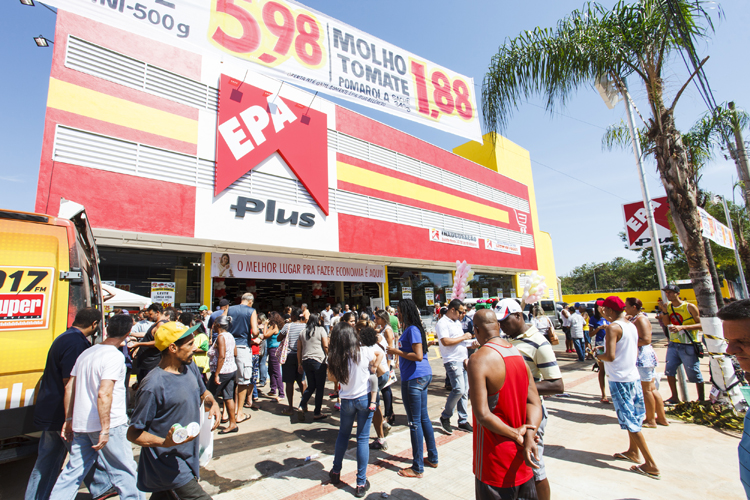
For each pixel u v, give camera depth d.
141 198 8.38
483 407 2.15
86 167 7.74
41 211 7.14
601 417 5.55
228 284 13.41
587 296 37.47
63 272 3.53
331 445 4.81
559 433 4.96
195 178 9.30
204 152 9.52
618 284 66.88
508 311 3.35
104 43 8.30
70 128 7.66
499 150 22.05
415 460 3.82
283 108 11.27
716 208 20.27
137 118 8.56
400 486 3.62
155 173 8.67
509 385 2.25
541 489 2.97
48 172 7.30
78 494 3.65
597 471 3.81
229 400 5.38
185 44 6.09
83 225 4.33
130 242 8.94
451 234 16.80
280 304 14.77
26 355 3.21
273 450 4.65
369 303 15.66
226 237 9.60
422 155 16.28
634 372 3.92
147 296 9.38
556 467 3.94
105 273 8.85
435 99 9.50
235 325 5.93
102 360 3.04
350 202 12.93
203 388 3.06
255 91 10.64
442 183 17.05
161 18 5.89
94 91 8.05
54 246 3.55
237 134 10.06
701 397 5.66
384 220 13.98
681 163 5.93
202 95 9.70
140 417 2.25
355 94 8.09
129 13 5.60
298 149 11.44
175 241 9.30
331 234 12.06
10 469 3.57
